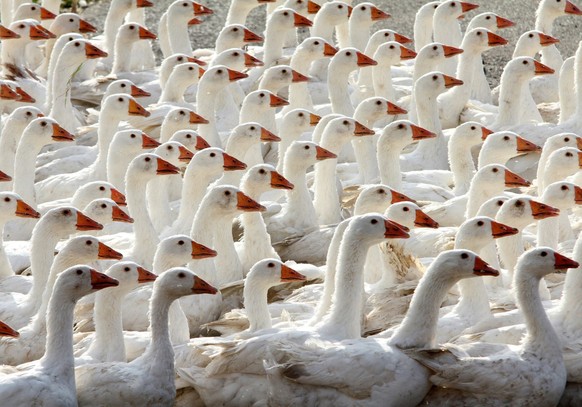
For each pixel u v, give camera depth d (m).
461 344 14.46
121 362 14.28
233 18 26.98
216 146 21.91
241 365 13.80
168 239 16.06
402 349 13.80
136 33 25.75
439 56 23.36
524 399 13.65
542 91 25.33
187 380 14.08
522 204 16.47
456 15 25.94
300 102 22.92
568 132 21.73
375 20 25.91
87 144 22.72
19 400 13.33
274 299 16.89
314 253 18.28
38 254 16.47
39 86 24.47
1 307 16.19
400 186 19.97
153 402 13.91
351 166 21.67
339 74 22.67
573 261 14.30
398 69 26.56
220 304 16.80
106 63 27.28
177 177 20.62
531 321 14.13
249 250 17.84
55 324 14.01
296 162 18.72
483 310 15.44
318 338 14.27
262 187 18.02
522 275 14.31
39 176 21.33
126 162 19.83
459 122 23.58
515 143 19.66
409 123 19.83
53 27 26.08
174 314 15.69
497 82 28.53
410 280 16.34
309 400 13.51
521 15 32.50
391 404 13.48
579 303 14.91
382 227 14.85
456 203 18.84
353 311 14.78
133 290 16.25
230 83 23.66
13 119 20.41
